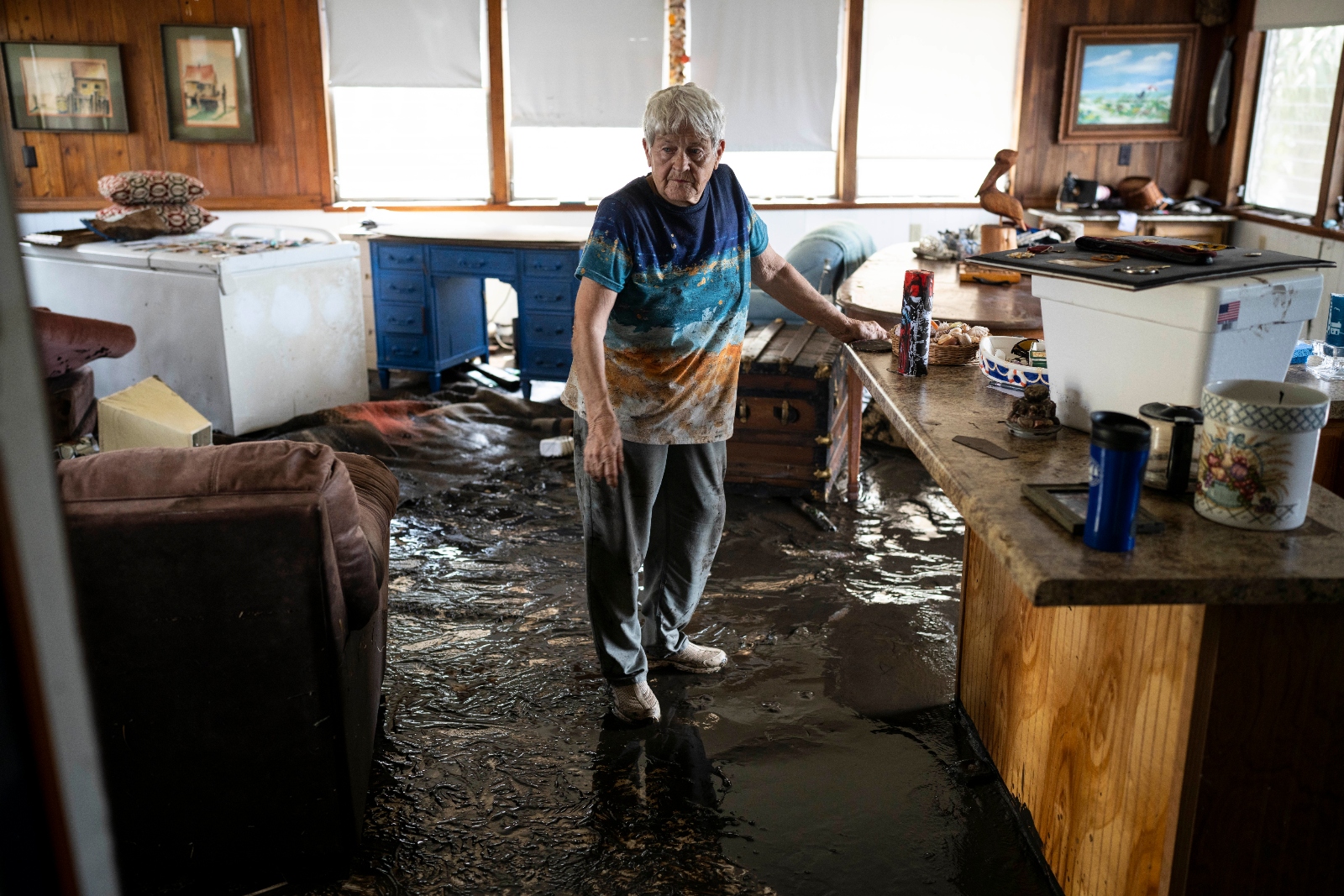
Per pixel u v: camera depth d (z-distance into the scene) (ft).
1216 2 20.72
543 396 18.26
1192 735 4.66
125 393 10.61
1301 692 4.64
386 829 6.84
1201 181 21.84
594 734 7.97
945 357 7.70
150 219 16.56
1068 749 6.07
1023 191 22.49
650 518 7.79
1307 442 4.49
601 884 6.34
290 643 5.80
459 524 12.31
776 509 12.73
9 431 1.77
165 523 5.44
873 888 6.32
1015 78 21.95
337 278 16.58
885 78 21.90
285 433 15.08
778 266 8.05
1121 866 5.37
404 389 18.74
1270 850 4.87
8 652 1.81
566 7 21.02
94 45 20.40
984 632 7.64
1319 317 18.63
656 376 7.31
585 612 10.04
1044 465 5.47
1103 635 5.61
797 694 8.56
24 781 1.86
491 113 21.58
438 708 8.36
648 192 6.93
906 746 7.83
